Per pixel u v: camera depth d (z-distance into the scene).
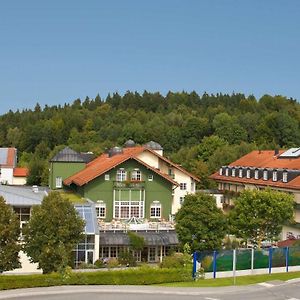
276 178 73.56
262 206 55.66
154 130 147.88
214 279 40.78
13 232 38.16
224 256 42.19
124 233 54.81
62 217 39.72
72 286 36.22
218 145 119.69
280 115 140.62
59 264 38.47
